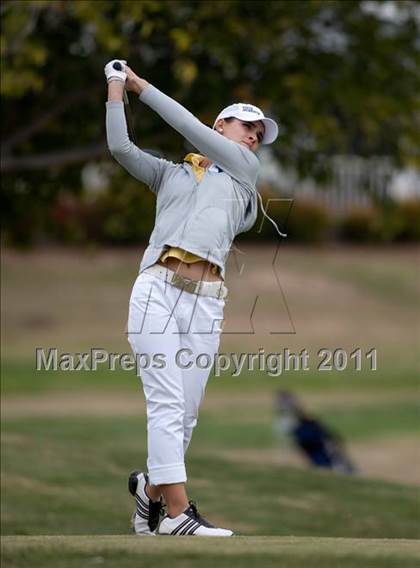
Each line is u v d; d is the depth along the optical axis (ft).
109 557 61.57
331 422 231.91
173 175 74.59
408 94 165.37
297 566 60.03
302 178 167.12
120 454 145.59
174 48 156.46
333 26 165.48
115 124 73.26
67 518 111.04
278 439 204.44
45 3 142.51
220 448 201.36
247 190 74.54
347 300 339.36
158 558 61.11
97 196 220.23
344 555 61.87
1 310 324.80
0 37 142.10
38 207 181.37
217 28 149.07
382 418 237.25
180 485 71.97
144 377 72.33
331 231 394.11
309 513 120.06
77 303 332.39
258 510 119.85
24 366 280.10
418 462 197.26
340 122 170.19
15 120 167.02
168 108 73.00
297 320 319.27
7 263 361.71
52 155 157.48
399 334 314.96
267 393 266.16
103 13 146.82
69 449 145.59
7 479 125.29
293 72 161.07
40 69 159.33
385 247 394.73
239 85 160.45
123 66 73.97
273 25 154.92
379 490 134.41
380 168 173.37
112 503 118.32
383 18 167.63
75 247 371.76
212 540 67.00
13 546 64.44
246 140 76.18
